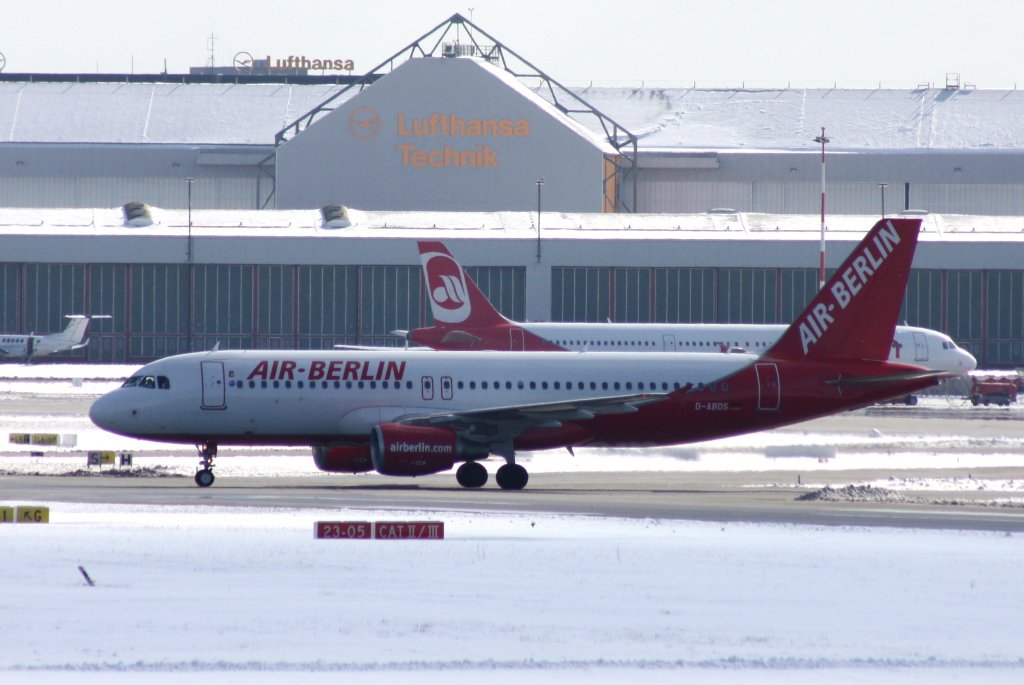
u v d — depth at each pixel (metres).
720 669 86.38
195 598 106.00
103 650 88.94
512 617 100.75
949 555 133.75
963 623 101.62
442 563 123.56
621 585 114.25
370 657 87.81
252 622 97.62
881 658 90.06
